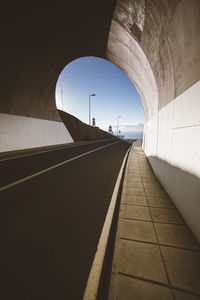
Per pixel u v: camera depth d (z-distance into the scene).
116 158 9.73
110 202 3.80
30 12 8.35
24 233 2.61
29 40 9.95
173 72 3.42
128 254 2.06
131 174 5.91
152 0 3.37
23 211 3.35
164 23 3.30
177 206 3.19
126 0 4.81
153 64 5.08
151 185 4.71
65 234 2.58
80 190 4.57
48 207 3.54
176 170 3.25
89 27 9.36
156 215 3.02
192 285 1.64
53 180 5.46
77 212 3.31
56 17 8.88
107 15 7.31
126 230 2.57
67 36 10.80
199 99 2.22
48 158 9.63
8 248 2.25
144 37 4.92
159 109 5.17
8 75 10.61
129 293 1.57
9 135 11.94
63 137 19.78
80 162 8.48
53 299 1.53
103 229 2.72
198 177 2.25
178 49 2.97
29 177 5.77
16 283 1.71
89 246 2.29
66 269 1.89
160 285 1.65
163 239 2.35
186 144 2.70
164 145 4.35
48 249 2.22
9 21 8.28
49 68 13.55
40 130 15.59
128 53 7.89
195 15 2.14
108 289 1.63
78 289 1.64
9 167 7.28
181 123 2.95
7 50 9.50
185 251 2.10
